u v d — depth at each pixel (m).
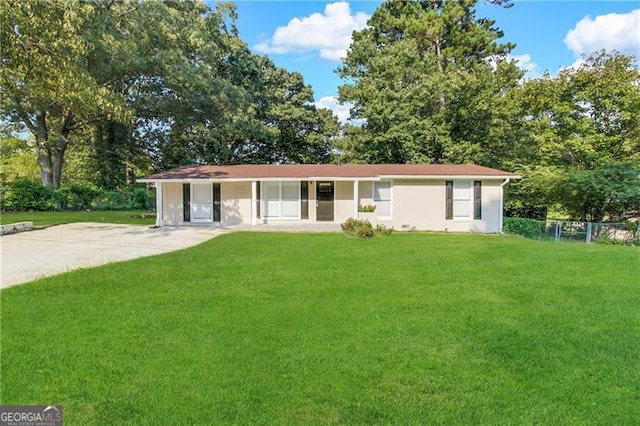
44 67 11.09
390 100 24.16
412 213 16.92
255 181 16.92
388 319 5.26
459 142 22.80
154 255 9.67
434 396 3.40
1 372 3.74
